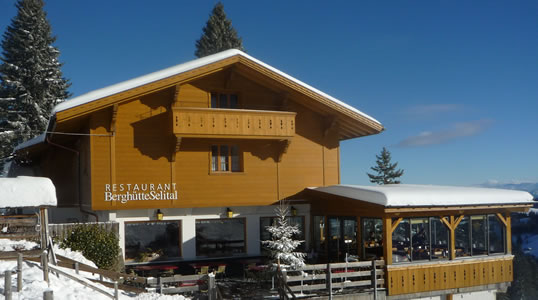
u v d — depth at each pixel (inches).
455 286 719.7
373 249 713.0
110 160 748.0
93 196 736.3
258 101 857.5
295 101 880.9
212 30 2057.1
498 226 772.0
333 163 904.3
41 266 581.9
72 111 695.7
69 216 962.1
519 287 1913.1
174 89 775.7
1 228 636.1
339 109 858.1
